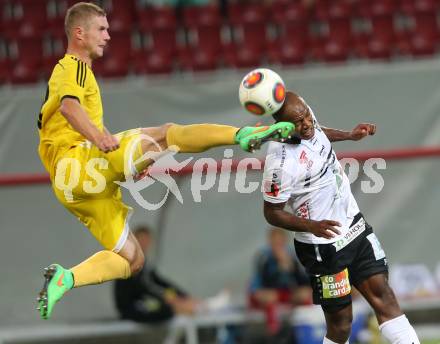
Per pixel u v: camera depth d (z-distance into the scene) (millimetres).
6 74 45969
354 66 41688
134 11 47750
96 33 20078
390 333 21078
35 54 46562
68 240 35969
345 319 21516
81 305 35688
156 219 36594
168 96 37125
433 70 37406
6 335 35250
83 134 18562
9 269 35844
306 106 20297
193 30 47000
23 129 36719
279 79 19375
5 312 35750
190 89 37156
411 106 37375
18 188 35719
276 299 34062
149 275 34812
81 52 20078
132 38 46781
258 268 34469
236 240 36906
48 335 35188
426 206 36969
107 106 37031
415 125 37312
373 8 47469
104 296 35750
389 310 21219
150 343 37875
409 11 47250
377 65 39656
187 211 36781
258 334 35188
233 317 34250
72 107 18812
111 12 47344
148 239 34562
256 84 19203
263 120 37125
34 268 35906
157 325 34469
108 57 45906
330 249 21094
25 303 35812
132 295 34219
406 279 36125
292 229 20438
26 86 45500
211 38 46875
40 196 35875
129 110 37062
